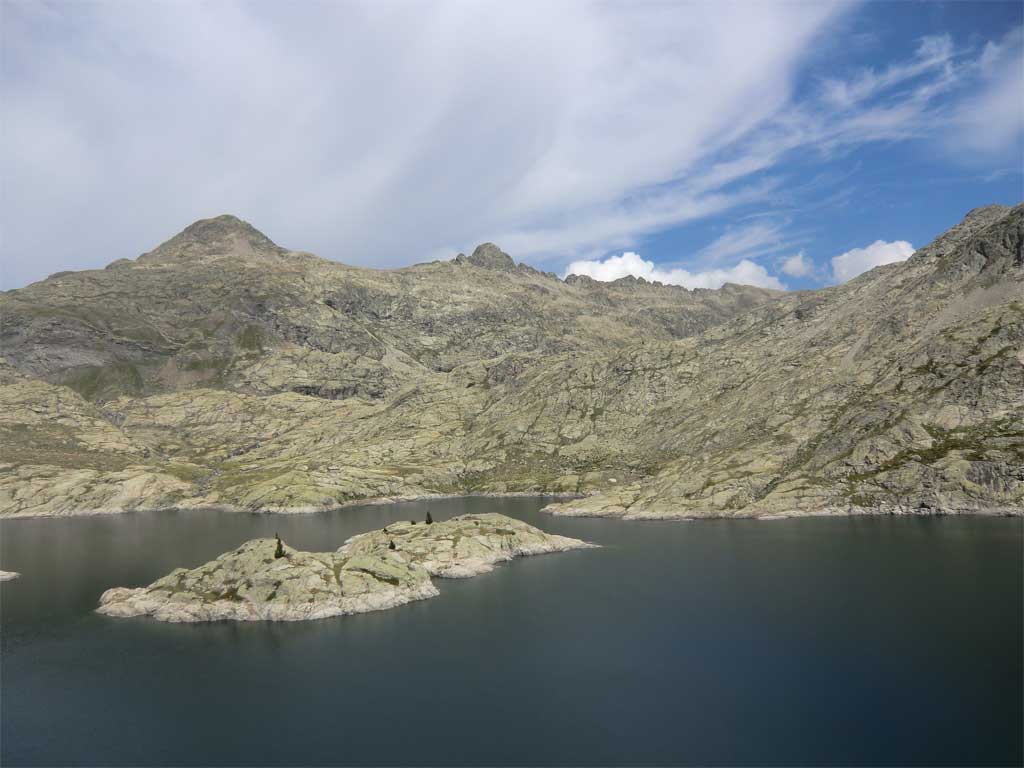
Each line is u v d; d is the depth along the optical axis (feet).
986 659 248.11
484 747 202.49
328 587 359.25
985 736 193.77
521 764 191.52
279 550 381.19
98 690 254.47
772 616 318.24
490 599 376.07
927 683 230.89
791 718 212.02
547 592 388.57
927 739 193.67
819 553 451.53
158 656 290.56
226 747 207.92
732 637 292.61
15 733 220.64
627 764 188.75
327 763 195.83
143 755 204.54
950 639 270.26
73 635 324.60
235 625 335.26
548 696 239.09
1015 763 179.11
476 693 243.81
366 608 353.92
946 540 458.50
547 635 307.37
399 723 220.84
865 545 463.83
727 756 190.60
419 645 297.74
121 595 378.94
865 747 191.01
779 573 403.95
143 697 247.50
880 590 347.77
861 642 273.95
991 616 294.25
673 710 222.89
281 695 245.86
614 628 314.35
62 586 432.66
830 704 220.02
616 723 215.31
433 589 391.24
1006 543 436.35
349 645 299.38
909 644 267.80
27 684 261.65
